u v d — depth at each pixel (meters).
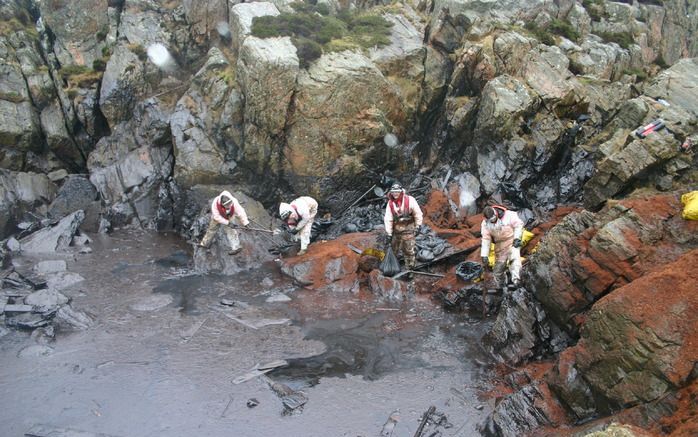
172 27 14.31
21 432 6.30
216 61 12.85
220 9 13.88
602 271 6.83
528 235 10.02
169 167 13.48
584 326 6.09
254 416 6.62
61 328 8.53
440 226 11.46
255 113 11.79
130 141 13.88
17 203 12.72
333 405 6.83
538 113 12.08
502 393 7.07
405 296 9.66
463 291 9.30
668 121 9.73
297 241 11.37
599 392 5.77
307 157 12.12
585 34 14.47
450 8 13.26
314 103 11.84
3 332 8.37
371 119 12.25
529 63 12.52
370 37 13.10
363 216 12.04
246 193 12.57
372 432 6.35
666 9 16.81
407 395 7.04
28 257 11.26
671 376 5.16
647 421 5.21
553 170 11.98
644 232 6.74
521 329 7.75
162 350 8.00
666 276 5.59
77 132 14.09
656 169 9.36
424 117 13.35
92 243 12.14
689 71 11.16
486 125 11.82
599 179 9.72
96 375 7.38
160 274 10.59
